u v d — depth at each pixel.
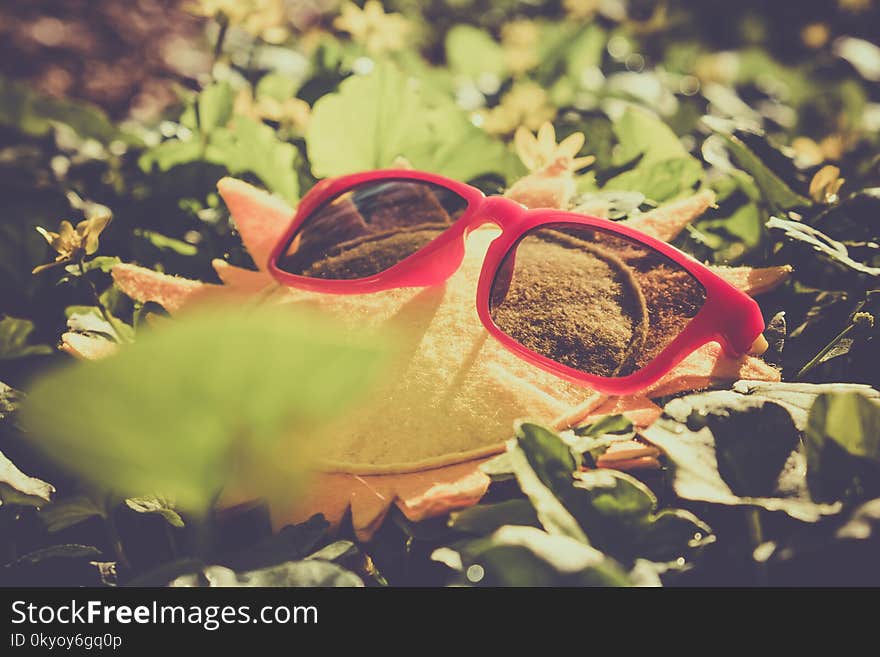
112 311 0.43
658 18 0.74
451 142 0.49
